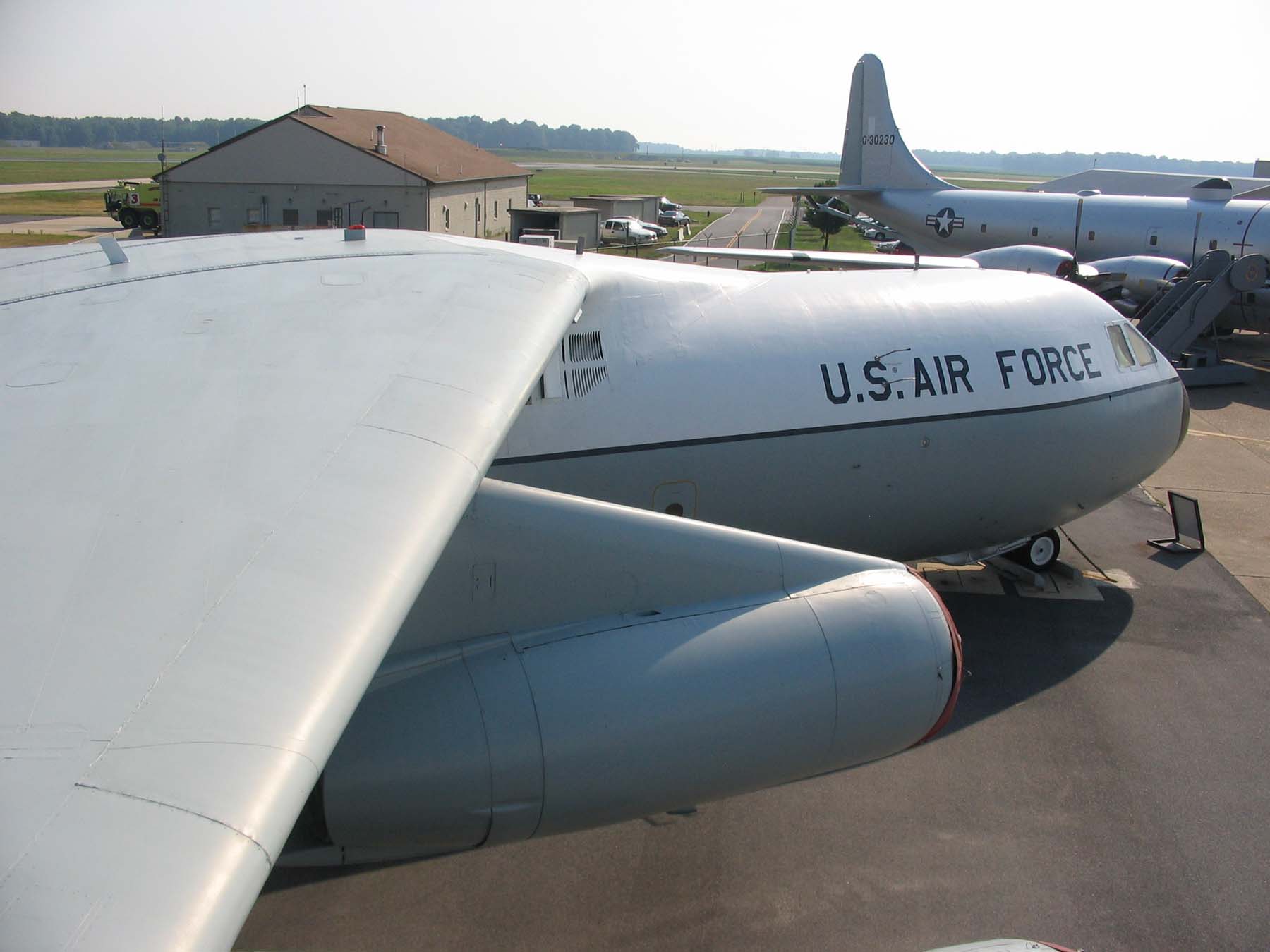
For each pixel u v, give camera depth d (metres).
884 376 10.20
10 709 2.74
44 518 3.66
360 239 8.87
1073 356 11.51
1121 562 14.37
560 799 5.31
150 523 3.63
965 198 37.69
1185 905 7.64
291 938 7.07
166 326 5.96
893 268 17.59
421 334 5.71
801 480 9.85
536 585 5.64
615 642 5.60
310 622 3.19
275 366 5.15
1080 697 10.66
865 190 40.78
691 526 5.93
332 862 5.41
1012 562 13.80
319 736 2.82
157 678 2.89
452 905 7.44
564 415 8.75
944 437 10.49
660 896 7.58
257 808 2.54
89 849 2.34
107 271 7.55
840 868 7.94
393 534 3.70
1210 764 9.49
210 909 2.27
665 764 5.46
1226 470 18.83
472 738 5.12
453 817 5.19
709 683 5.56
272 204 42.78
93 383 5.02
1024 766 9.38
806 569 6.12
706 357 9.47
